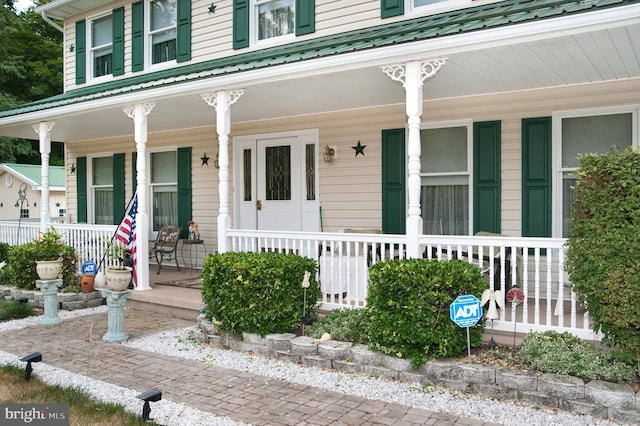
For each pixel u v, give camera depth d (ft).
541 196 21.77
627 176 13.02
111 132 35.45
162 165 35.45
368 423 12.58
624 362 13.44
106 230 28.48
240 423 12.66
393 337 15.33
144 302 25.18
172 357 18.08
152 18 35.83
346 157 26.89
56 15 40.42
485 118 22.93
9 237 35.68
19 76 77.30
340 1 27.25
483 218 22.99
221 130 22.25
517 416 12.75
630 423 12.19
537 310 15.89
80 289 27.07
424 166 24.75
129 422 12.45
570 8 14.29
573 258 14.11
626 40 15.14
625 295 12.94
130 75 36.55
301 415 13.10
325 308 19.95
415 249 17.58
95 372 16.56
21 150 82.07
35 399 13.94
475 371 14.19
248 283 17.98
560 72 19.01
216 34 32.27
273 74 19.90
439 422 12.55
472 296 14.97
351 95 23.12
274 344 17.69
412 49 16.70
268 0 30.14
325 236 19.71
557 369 13.66
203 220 32.86
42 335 21.18
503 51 16.22
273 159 29.78
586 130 21.15
